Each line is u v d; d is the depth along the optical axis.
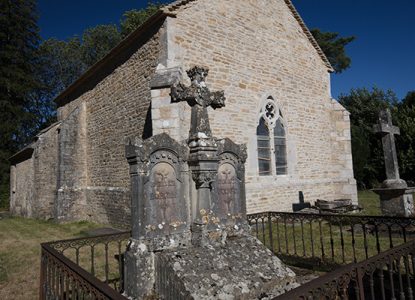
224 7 10.78
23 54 24.27
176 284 3.98
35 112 28.67
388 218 5.13
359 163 22.70
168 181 4.82
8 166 22.09
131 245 4.50
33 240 9.64
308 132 13.37
